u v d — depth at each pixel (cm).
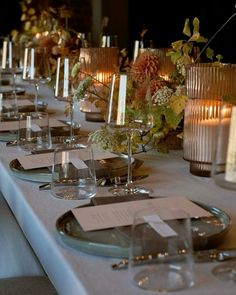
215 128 164
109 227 120
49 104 325
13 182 167
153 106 174
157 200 136
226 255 107
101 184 160
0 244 190
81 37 307
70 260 109
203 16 643
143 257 97
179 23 698
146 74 164
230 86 161
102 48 239
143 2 741
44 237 126
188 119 169
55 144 213
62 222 125
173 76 195
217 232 116
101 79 240
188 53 191
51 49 322
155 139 194
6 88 393
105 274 103
